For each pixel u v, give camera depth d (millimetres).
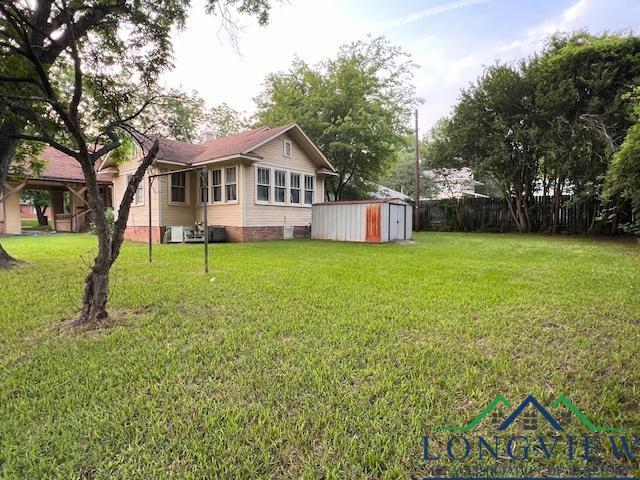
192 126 10180
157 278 5094
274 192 12406
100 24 4020
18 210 15406
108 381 2127
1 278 5164
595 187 11898
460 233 16203
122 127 3746
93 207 3137
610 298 3811
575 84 12438
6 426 1703
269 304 3721
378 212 10992
